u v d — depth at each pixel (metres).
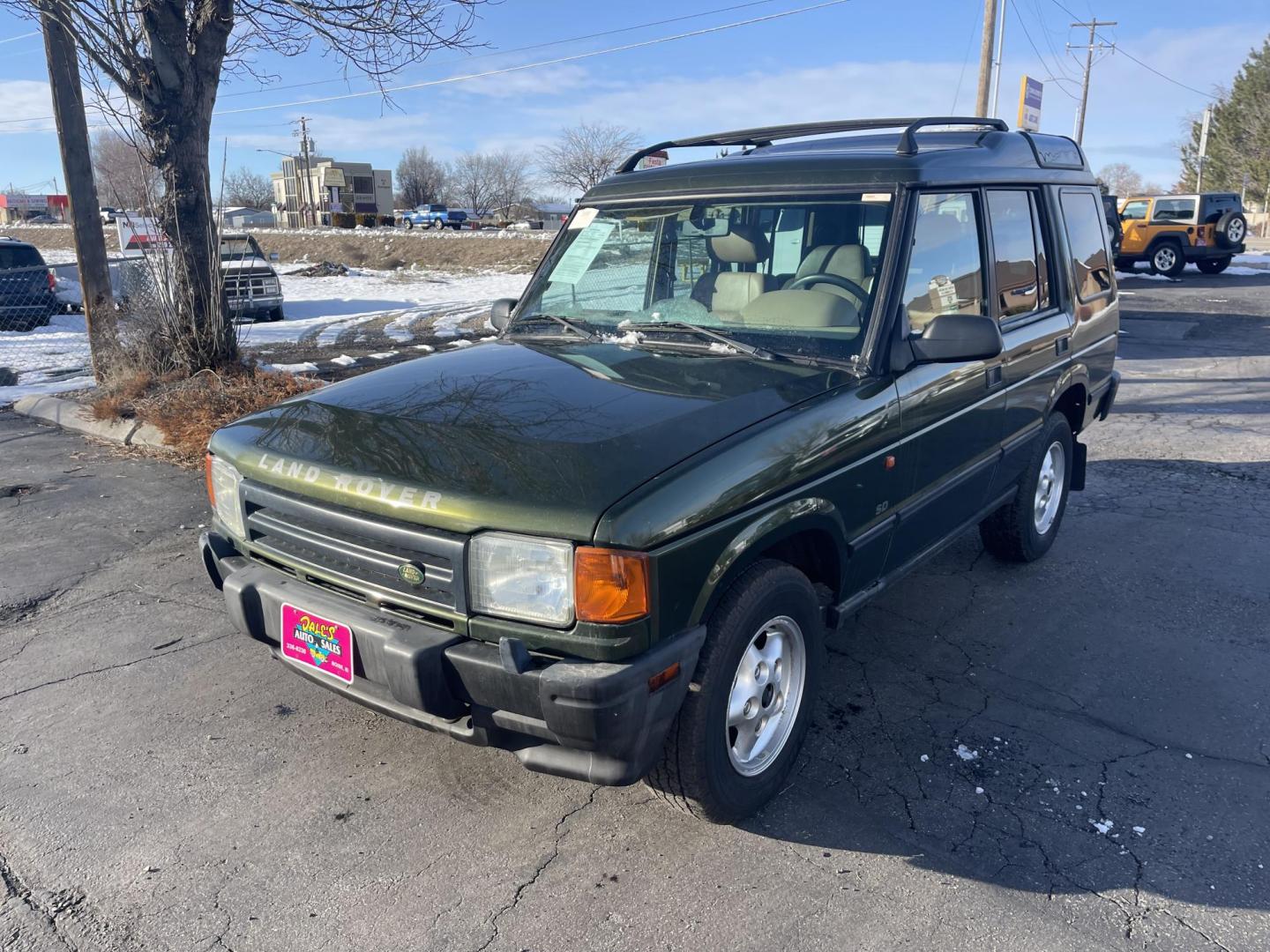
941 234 3.64
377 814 3.03
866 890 2.68
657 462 2.53
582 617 2.37
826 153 3.78
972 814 3.03
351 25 8.68
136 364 8.86
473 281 28.14
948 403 3.65
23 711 3.66
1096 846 2.87
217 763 3.31
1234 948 2.46
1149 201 25.53
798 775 3.24
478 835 2.93
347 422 2.92
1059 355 4.77
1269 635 4.31
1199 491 6.52
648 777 2.79
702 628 2.59
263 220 75.19
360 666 2.70
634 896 2.65
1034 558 5.12
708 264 3.70
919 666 4.03
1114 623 4.44
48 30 9.08
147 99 8.19
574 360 3.35
